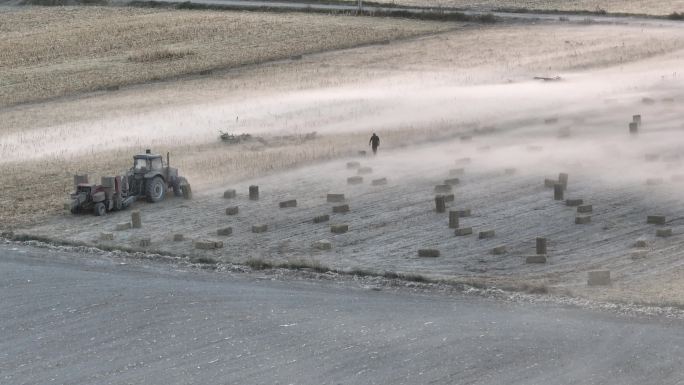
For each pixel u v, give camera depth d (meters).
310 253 101.50
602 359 69.12
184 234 110.00
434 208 119.19
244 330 77.56
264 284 90.31
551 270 93.50
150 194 124.50
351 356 71.81
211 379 68.94
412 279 90.75
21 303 85.25
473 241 104.81
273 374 69.38
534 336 73.88
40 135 175.38
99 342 76.25
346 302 83.94
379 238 106.75
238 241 106.62
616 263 95.12
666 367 67.19
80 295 87.06
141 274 94.12
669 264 93.69
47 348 75.44
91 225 114.62
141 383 68.75
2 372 71.31
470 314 79.81
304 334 76.19
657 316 77.44
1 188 134.50
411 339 74.38
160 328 78.62
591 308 80.19
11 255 101.31
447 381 67.06
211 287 89.19
